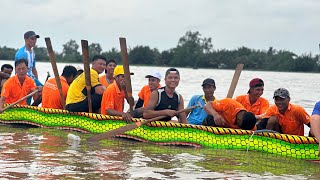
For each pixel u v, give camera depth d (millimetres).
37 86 11312
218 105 8039
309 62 83188
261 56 86188
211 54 92312
